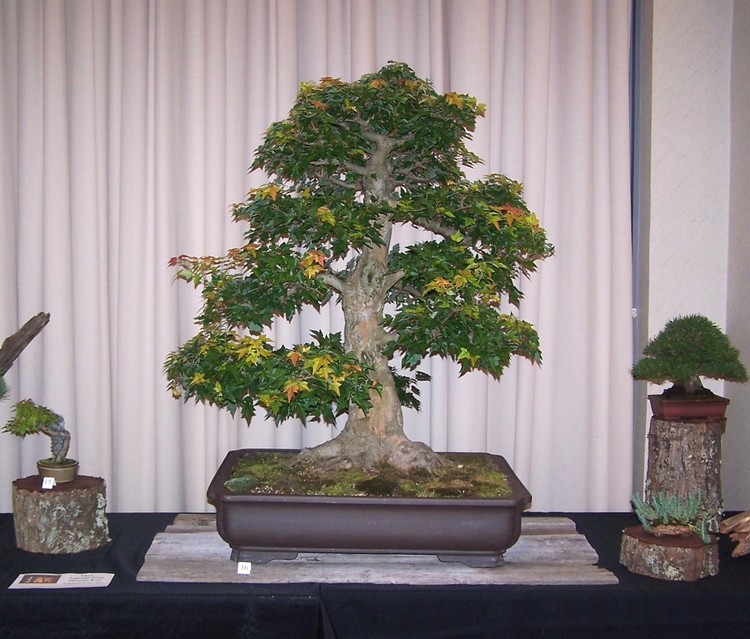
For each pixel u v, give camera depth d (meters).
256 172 2.53
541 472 2.60
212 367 1.65
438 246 1.69
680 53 2.54
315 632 1.59
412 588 1.62
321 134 1.59
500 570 1.70
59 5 2.39
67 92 2.43
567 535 1.94
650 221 2.56
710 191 2.56
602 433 2.55
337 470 1.85
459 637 1.61
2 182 2.42
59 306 2.43
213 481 1.78
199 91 2.43
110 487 2.53
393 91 1.66
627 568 1.78
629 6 2.54
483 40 2.43
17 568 1.75
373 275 1.87
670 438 2.14
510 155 2.54
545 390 2.59
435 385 2.52
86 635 1.58
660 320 2.57
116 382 2.53
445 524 1.66
